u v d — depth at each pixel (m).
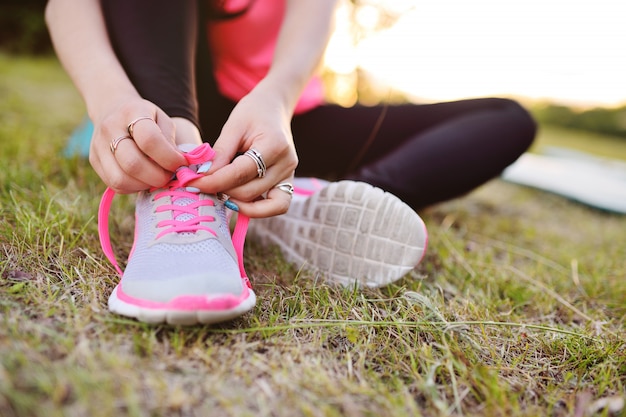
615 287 1.22
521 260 1.39
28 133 1.83
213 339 0.75
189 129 0.90
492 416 0.68
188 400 0.61
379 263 0.99
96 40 0.97
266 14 1.27
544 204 2.14
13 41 5.24
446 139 1.23
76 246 0.98
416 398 0.71
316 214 1.05
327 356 0.77
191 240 0.79
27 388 0.58
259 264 1.07
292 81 0.97
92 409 0.56
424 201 1.24
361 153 1.38
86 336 0.70
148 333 0.73
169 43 0.96
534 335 0.92
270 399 0.64
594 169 2.79
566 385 0.79
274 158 0.86
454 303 0.99
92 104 0.90
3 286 0.79
